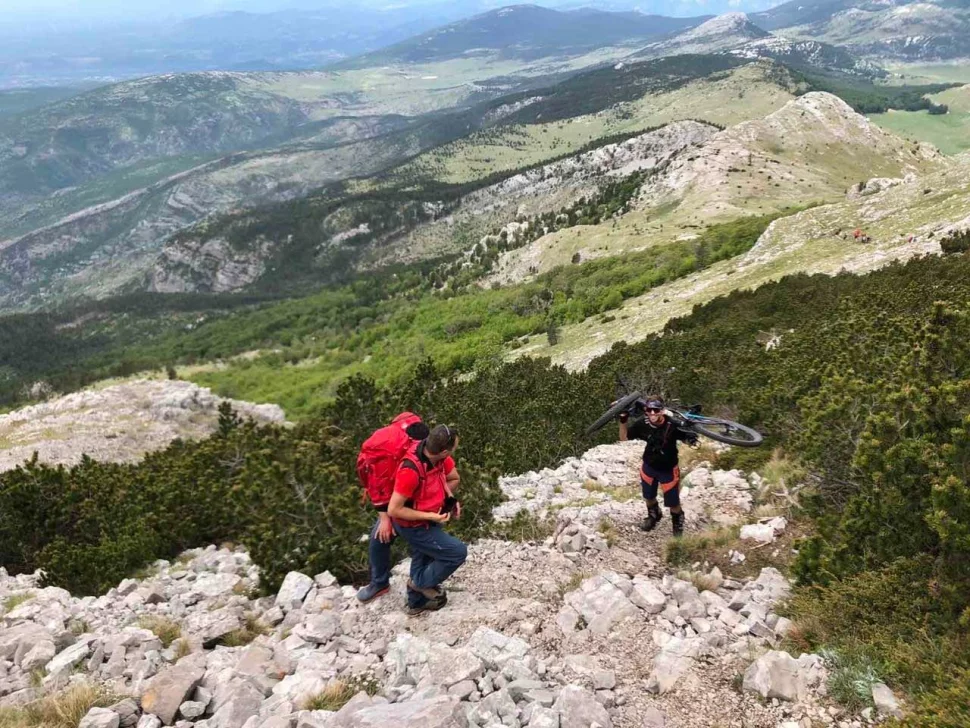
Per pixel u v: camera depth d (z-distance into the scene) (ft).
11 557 35.22
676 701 13.64
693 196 480.64
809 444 24.11
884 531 16.83
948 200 123.95
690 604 17.74
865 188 383.65
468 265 531.91
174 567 29.50
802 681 13.62
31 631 18.42
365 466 18.21
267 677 15.16
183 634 18.38
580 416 45.19
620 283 251.39
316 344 416.26
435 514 17.17
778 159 563.07
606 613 17.20
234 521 33.63
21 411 95.50
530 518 26.78
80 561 27.96
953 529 14.46
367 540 23.20
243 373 322.75
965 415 16.93
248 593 22.95
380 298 572.10
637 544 23.56
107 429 86.79
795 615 16.62
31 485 37.76
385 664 15.52
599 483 32.60
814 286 88.12
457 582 20.58
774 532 22.95
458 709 12.30
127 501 38.09
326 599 19.77
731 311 99.04
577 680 14.34
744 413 35.70
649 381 50.34
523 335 243.60
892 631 14.70
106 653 16.49
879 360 30.01
